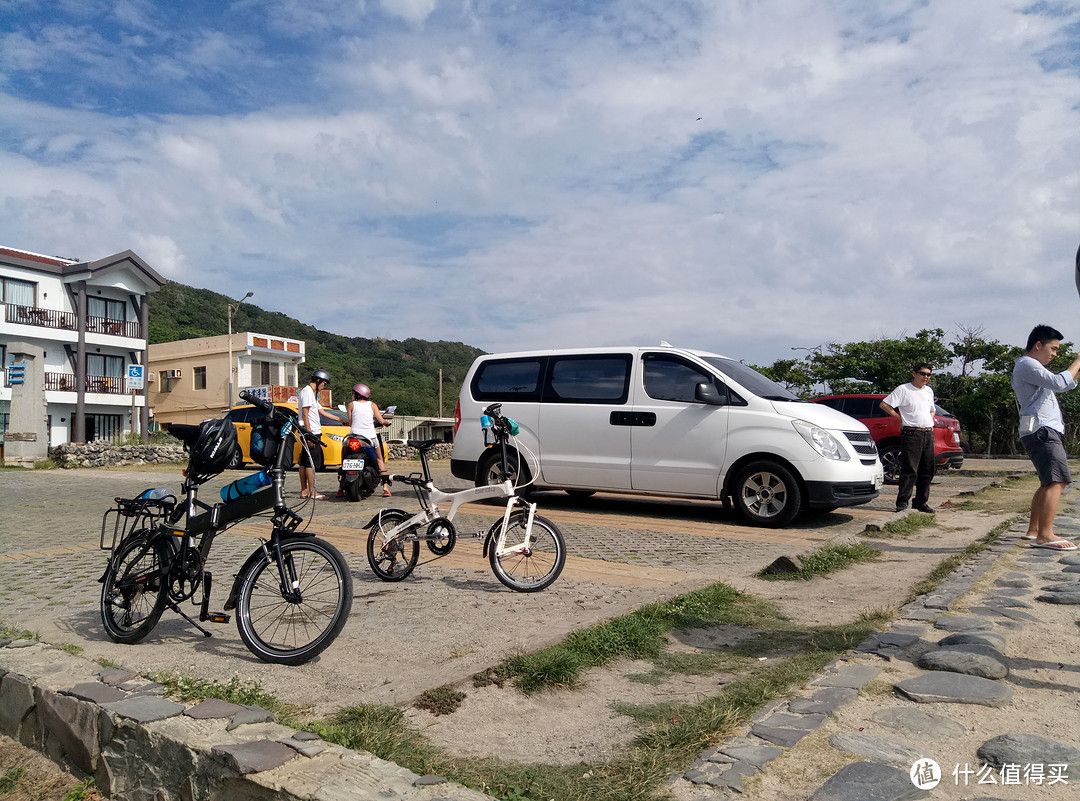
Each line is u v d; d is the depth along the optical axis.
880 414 14.97
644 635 4.31
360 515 9.85
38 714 3.46
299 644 4.08
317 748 2.73
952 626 4.32
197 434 4.44
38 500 12.07
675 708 3.38
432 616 4.92
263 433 4.27
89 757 3.20
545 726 3.22
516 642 4.30
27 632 4.57
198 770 2.74
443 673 3.73
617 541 7.95
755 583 5.98
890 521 8.50
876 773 2.57
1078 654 3.86
